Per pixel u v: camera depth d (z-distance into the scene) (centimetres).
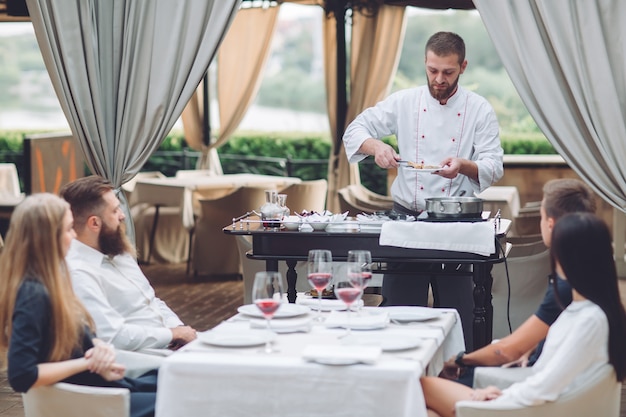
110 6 669
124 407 365
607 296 349
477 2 618
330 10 1052
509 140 1444
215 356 362
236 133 1577
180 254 1095
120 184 679
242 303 885
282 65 2212
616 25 601
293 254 532
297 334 401
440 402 395
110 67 673
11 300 367
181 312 848
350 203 933
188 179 1048
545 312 397
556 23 603
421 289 584
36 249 367
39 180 1013
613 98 597
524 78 615
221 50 1154
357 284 389
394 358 359
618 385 358
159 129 670
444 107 594
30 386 360
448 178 562
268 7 1135
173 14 659
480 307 527
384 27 1081
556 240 353
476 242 505
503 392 360
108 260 453
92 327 395
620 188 604
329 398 347
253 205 974
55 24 662
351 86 1095
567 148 608
